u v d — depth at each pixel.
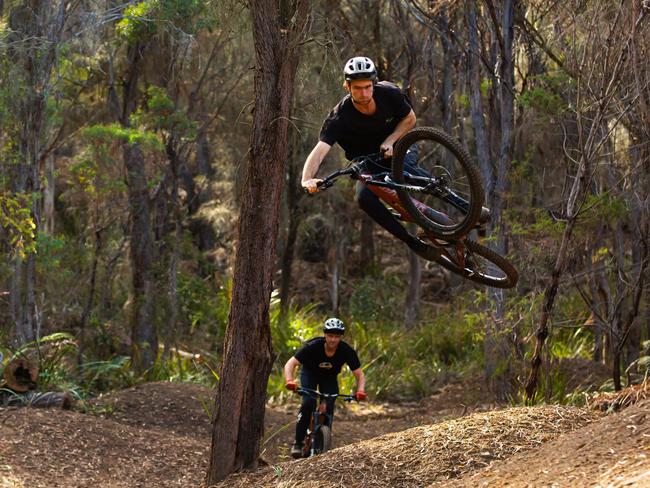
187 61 15.57
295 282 24.88
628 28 9.44
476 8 12.69
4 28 12.86
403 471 6.39
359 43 16.67
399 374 16.08
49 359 12.68
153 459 9.25
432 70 16.70
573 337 15.86
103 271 16.80
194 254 19.69
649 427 5.71
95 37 14.43
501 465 6.09
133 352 15.71
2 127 13.22
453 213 18.98
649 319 12.06
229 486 7.28
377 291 23.50
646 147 10.04
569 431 6.75
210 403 12.14
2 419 9.58
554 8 11.22
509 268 5.47
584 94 9.91
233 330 7.80
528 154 11.80
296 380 14.87
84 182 14.94
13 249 13.15
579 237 10.94
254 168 7.71
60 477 8.27
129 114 16.23
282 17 7.68
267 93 7.66
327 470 6.66
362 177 5.31
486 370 12.93
